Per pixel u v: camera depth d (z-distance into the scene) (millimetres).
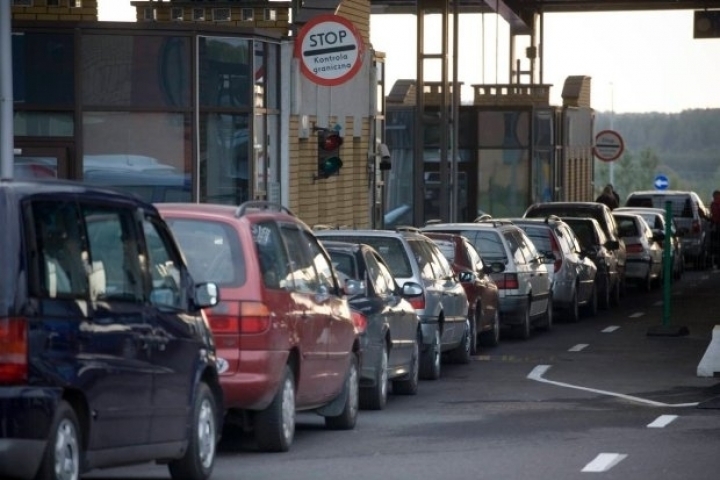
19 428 23500
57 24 65750
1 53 43500
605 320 79438
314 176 80688
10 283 23812
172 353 27750
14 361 23578
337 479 30047
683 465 32031
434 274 53156
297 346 34062
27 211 24219
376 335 42281
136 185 67312
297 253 35625
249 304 32438
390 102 137875
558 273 75812
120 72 66688
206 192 68500
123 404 25859
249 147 69688
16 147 66188
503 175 134250
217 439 30281
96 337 25094
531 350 63219
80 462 24875
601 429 38500
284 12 75062
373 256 45156
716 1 125062
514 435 37375
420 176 98750
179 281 28781
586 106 170875
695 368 55594
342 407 38281
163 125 67375
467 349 57344
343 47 67062
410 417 41406
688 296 98000
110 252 26234
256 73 70438
